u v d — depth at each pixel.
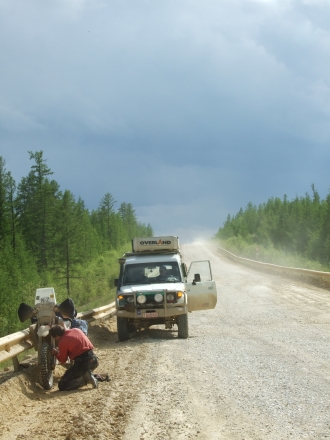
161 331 15.97
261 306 20.94
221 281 36.00
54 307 9.35
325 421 5.83
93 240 116.06
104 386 8.59
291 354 10.26
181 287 14.31
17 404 7.72
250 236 140.50
